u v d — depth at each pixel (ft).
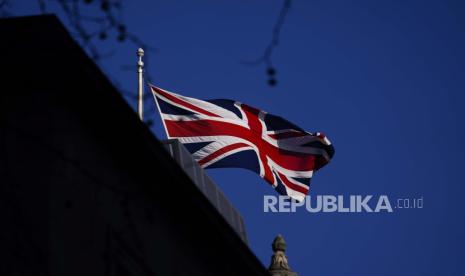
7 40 141.38
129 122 146.20
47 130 140.26
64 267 137.80
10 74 141.38
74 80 141.08
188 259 166.20
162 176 155.33
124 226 148.97
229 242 171.94
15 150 138.82
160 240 157.99
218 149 254.68
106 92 142.00
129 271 148.97
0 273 127.24
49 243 136.15
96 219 143.74
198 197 162.50
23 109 140.97
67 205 130.31
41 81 141.28
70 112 142.10
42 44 140.67
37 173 138.51
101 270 143.64
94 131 145.48
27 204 137.59
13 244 128.36
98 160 145.48
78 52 139.74
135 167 152.05
